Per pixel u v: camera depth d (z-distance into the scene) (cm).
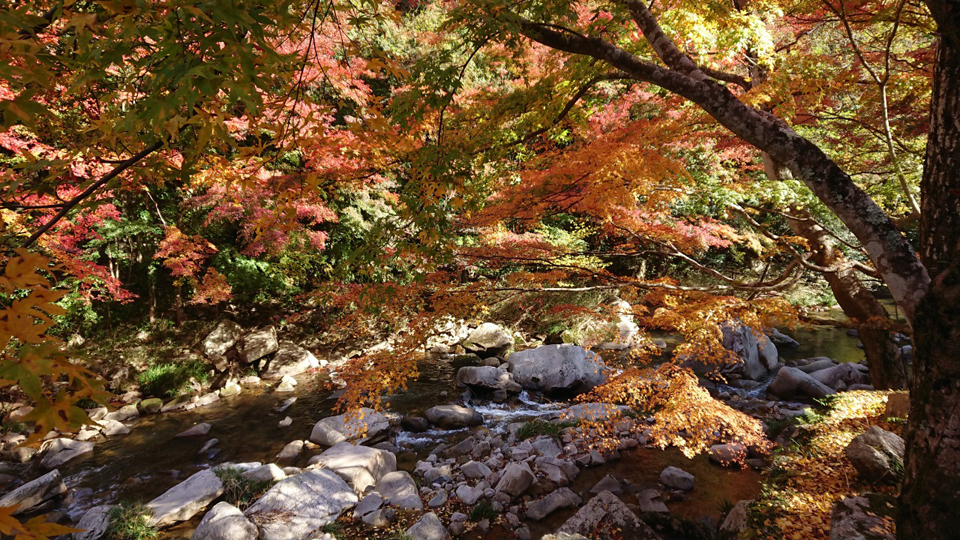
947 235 242
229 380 1098
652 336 1329
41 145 468
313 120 214
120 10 118
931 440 233
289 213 244
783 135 285
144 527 553
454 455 759
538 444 750
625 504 565
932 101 253
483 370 1049
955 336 225
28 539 93
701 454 708
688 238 540
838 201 276
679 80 304
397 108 273
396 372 446
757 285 481
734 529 456
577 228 1187
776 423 748
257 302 1432
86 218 805
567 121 510
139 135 171
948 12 230
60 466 736
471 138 442
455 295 468
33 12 131
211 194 899
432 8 1434
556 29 328
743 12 450
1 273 100
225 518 536
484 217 479
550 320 1347
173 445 809
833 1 516
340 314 1177
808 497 447
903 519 248
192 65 122
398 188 1102
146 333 1195
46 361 96
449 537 555
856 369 1026
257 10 138
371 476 680
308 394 1028
